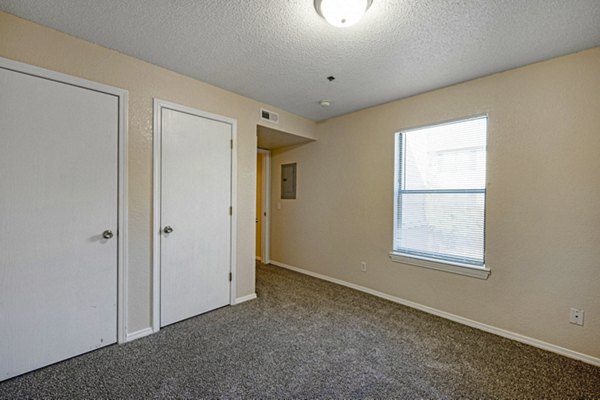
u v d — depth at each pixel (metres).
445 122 2.68
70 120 1.87
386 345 2.14
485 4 1.51
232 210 2.90
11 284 1.67
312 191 4.04
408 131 3.01
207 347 2.08
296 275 4.07
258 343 2.15
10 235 1.67
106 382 1.67
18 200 1.69
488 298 2.41
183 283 2.51
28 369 1.73
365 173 3.37
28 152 1.72
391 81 2.56
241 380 1.71
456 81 2.54
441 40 1.87
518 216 2.25
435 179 2.80
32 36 1.73
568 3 1.49
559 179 2.07
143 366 1.83
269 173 4.75
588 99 1.95
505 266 2.32
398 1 1.49
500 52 2.02
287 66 2.29
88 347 1.97
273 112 3.31
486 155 2.42
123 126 2.11
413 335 2.31
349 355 2.00
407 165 3.03
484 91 2.43
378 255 3.24
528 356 2.02
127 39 1.92
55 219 1.82
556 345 2.08
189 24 1.74
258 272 4.21
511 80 2.29
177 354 1.98
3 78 1.63
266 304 2.95
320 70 2.35
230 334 2.29
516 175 2.26
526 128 2.21
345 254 3.60
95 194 1.99
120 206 2.10
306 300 3.08
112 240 2.07
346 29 1.76
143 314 2.25
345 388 1.65
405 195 3.05
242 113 2.97
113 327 2.08
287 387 1.66
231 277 2.91
